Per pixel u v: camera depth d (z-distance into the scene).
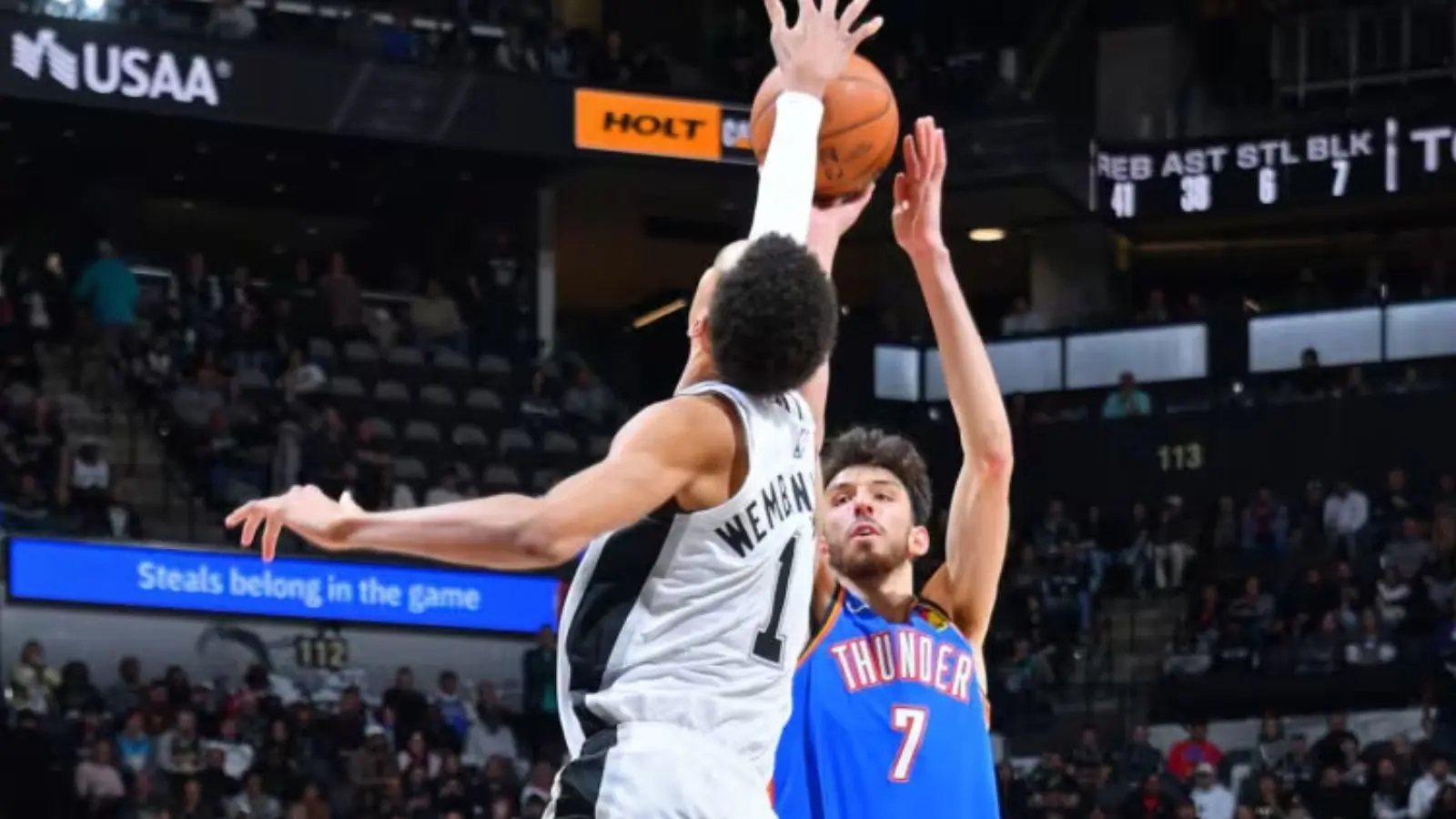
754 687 4.36
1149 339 31.64
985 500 5.91
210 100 28.02
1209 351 31.27
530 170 31.23
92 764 20.78
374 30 29.44
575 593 4.41
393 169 30.97
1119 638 27.22
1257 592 26.12
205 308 28.16
